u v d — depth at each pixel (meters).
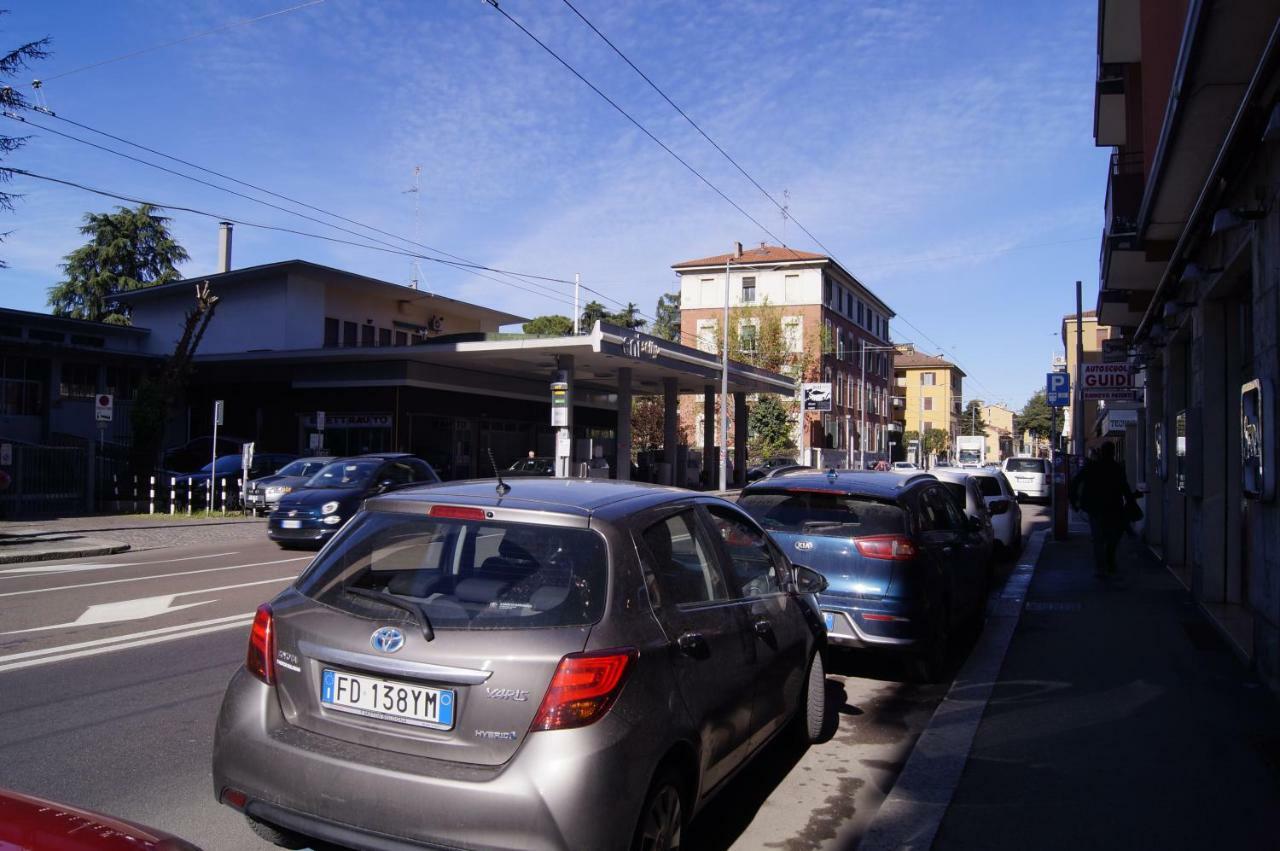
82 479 23.89
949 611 7.75
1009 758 5.45
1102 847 4.24
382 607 3.53
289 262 35.06
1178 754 5.50
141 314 39.59
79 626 8.79
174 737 5.50
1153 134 9.80
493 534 3.71
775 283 58.81
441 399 35.41
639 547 3.75
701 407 60.97
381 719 3.37
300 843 3.84
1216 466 10.45
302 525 15.69
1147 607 10.52
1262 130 6.40
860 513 7.21
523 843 3.05
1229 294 9.96
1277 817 4.57
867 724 6.32
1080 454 25.31
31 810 2.21
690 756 3.65
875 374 72.19
